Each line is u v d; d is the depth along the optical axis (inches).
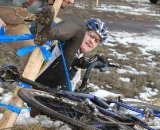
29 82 255.0
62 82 305.0
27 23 306.8
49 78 306.0
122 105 286.0
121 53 867.4
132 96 554.6
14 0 300.0
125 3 2003.0
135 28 1284.4
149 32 1237.7
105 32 320.2
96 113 242.5
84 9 1531.7
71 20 280.2
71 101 252.4
